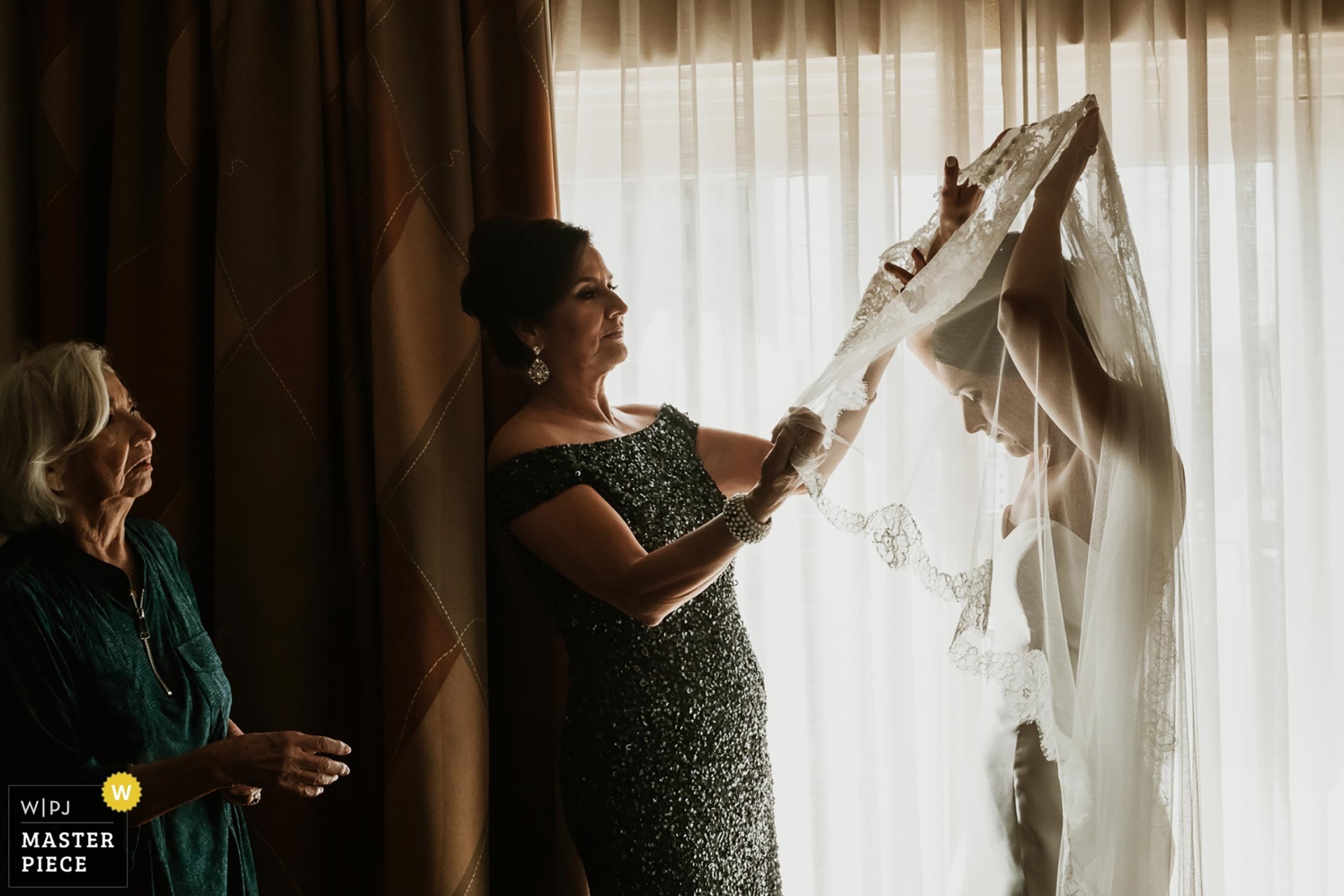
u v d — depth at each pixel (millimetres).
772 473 1284
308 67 1779
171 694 1398
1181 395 1838
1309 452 1825
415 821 1665
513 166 1851
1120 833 1180
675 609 1525
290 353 1759
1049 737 1195
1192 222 1801
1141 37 1852
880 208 1921
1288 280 1870
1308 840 1823
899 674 1779
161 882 1337
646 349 1964
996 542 1257
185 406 1799
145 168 1850
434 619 1689
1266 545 1784
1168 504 1219
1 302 1903
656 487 1565
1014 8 1835
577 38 1957
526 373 1625
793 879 1877
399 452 1708
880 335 1246
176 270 1795
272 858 1750
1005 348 1273
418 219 1766
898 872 1777
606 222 2012
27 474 1291
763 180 1938
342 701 1833
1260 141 1820
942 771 1578
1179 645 1218
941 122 1863
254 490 1741
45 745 1247
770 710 1896
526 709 1858
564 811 1569
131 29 1846
